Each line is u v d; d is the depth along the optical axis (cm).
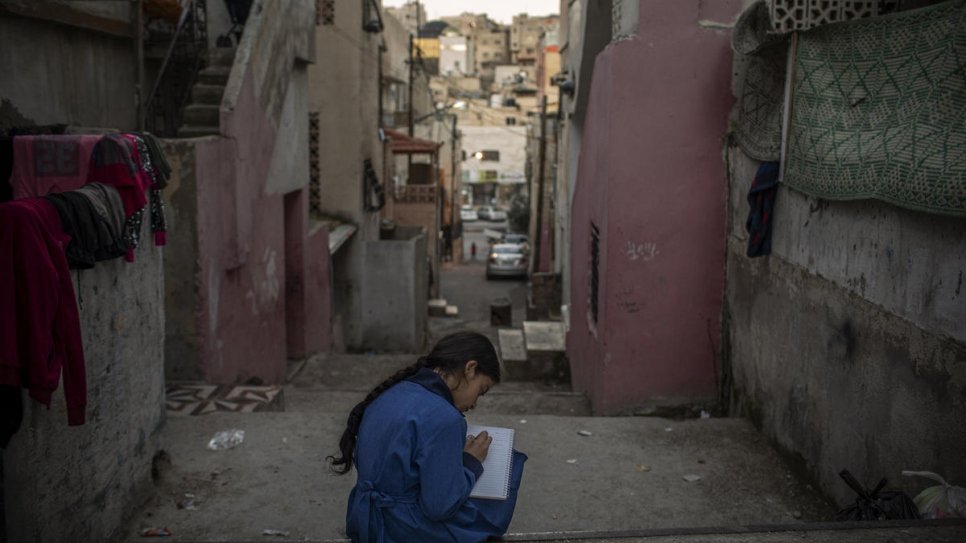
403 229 2292
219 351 893
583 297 1059
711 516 545
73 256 388
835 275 545
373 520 247
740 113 762
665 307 820
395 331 1909
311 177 1823
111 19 971
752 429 707
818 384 571
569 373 1211
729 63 789
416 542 248
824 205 564
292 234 1352
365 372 1295
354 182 1823
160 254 539
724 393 815
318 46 1775
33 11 795
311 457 627
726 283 810
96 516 441
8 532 354
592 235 972
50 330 345
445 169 4778
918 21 454
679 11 785
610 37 1152
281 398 830
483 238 6197
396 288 1895
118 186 461
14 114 791
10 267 333
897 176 448
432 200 2980
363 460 255
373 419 257
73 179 467
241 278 988
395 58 3198
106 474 455
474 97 7194
